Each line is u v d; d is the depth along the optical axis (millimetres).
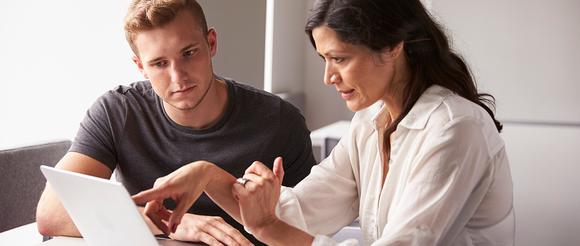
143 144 2234
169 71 1972
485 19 4191
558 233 4059
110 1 3350
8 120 3475
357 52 1544
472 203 1605
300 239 1691
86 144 2209
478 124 1573
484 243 1650
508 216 1675
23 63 3473
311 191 1901
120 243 1535
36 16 3439
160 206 1667
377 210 1780
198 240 1944
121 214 1427
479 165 1562
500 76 4211
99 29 3375
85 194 1484
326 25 1535
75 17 3402
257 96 2285
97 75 3393
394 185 1708
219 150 2225
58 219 2062
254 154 2232
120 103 2250
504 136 4191
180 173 1672
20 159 2396
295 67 5875
